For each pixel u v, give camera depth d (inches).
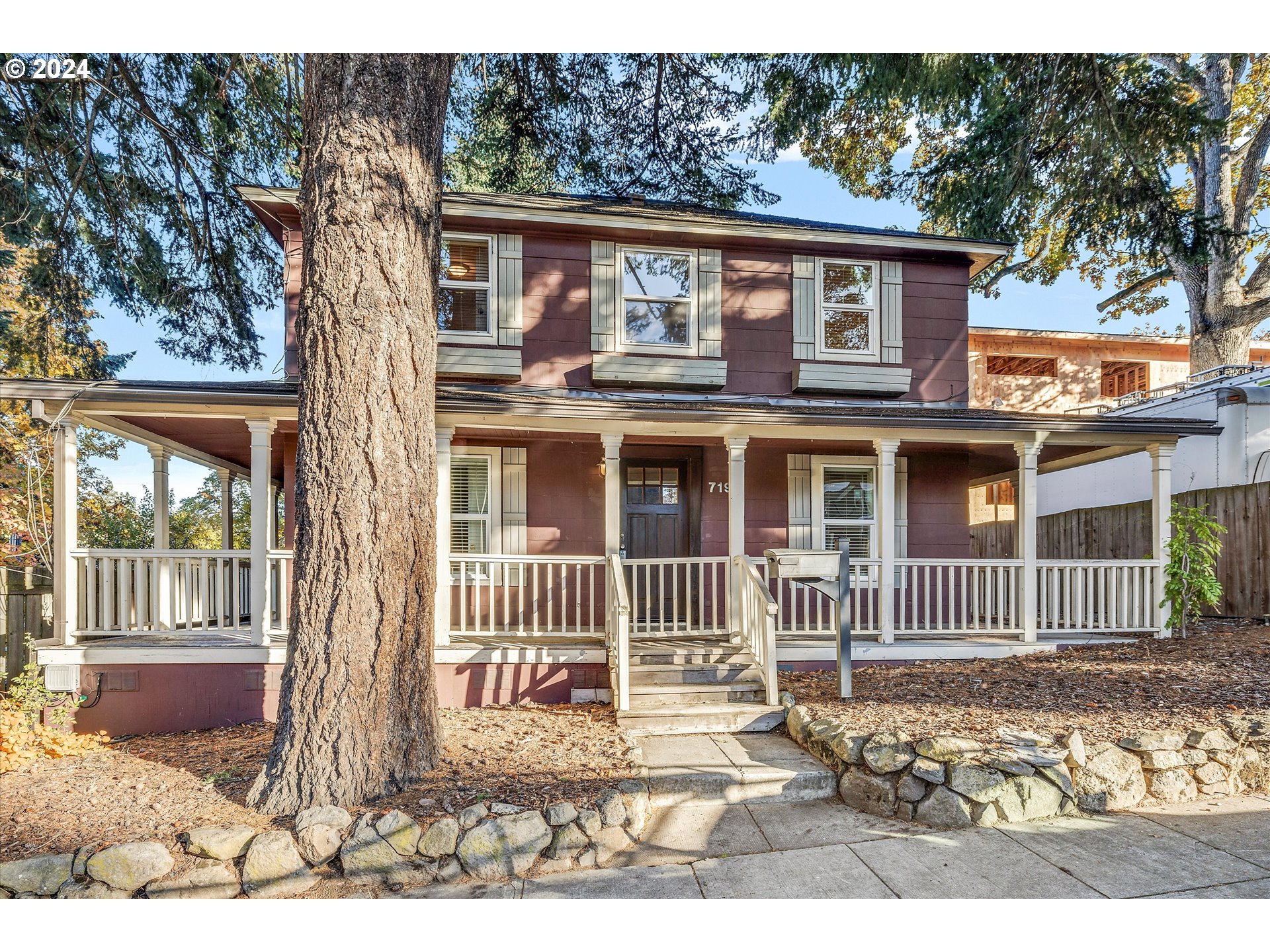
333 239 169.3
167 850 140.6
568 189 557.9
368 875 140.9
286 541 305.6
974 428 289.6
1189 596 303.3
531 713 248.4
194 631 264.7
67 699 248.8
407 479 172.1
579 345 352.8
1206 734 181.3
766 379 366.6
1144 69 391.5
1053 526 476.1
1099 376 710.5
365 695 162.6
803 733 206.7
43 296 442.3
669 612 350.9
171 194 445.1
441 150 190.2
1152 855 147.0
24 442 385.1
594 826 151.8
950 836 158.6
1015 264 754.8
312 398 168.1
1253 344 791.7
